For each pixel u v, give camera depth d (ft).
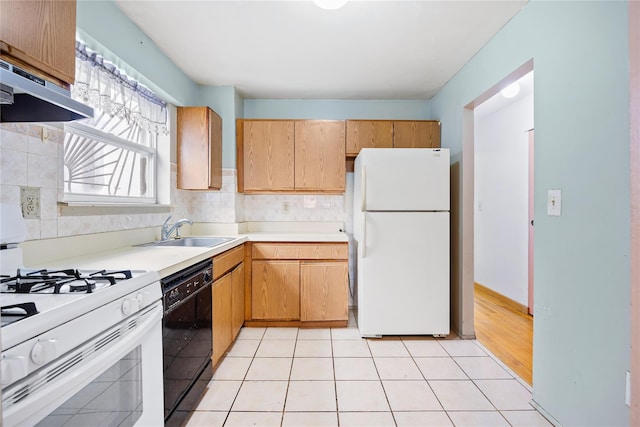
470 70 8.17
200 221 9.96
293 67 8.63
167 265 4.64
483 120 13.47
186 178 8.93
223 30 6.84
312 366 7.12
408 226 8.55
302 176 10.10
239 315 8.68
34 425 2.32
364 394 6.07
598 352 4.47
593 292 4.54
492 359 7.48
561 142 5.09
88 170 6.29
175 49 7.63
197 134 8.91
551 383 5.32
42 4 3.20
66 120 3.49
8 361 2.11
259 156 10.10
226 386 6.32
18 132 4.27
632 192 2.31
